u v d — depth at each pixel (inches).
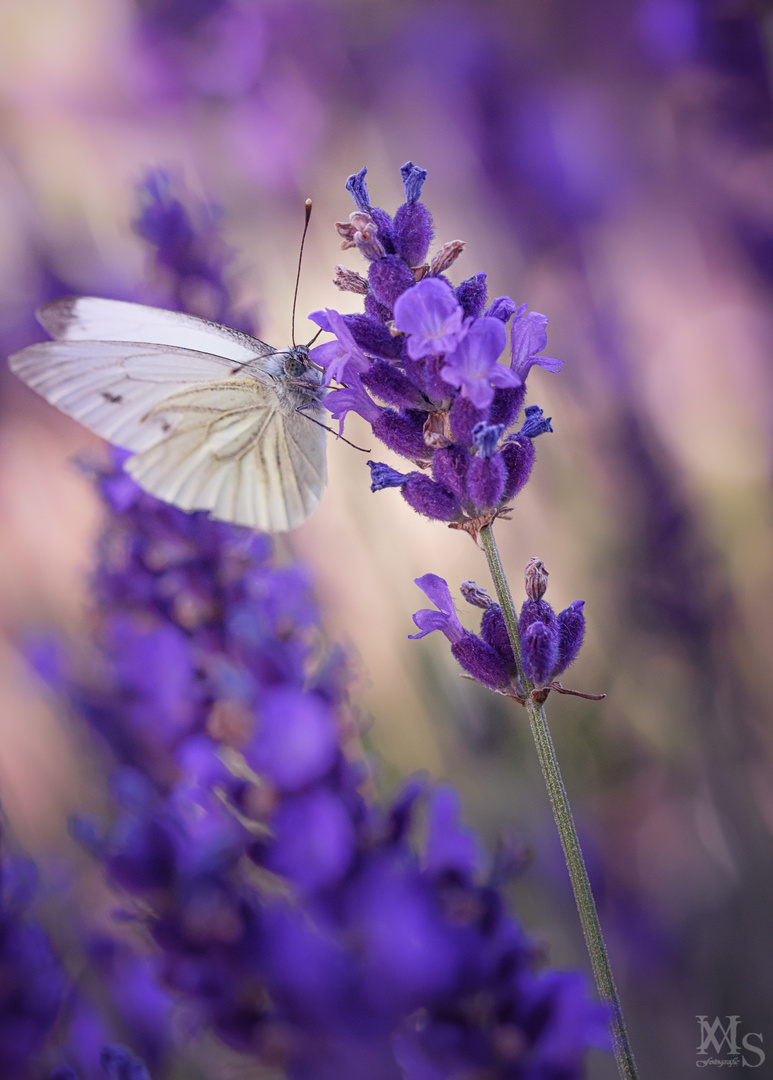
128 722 12.0
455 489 11.0
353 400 11.2
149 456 12.0
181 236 12.6
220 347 12.2
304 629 11.6
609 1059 12.5
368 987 10.5
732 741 13.3
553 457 13.9
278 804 10.7
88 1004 11.4
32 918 11.0
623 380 13.5
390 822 10.7
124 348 12.1
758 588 13.8
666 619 13.4
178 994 10.7
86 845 10.8
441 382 11.0
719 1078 12.6
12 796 12.8
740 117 13.9
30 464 14.1
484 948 10.6
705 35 13.7
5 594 13.9
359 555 13.8
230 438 12.2
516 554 14.0
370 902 10.6
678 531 13.3
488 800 13.2
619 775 13.5
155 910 10.7
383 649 13.7
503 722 13.3
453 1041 10.5
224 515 12.0
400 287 11.0
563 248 14.0
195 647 11.6
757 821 13.1
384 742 13.5
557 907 13.0
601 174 14.1
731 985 12.9
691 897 13.1
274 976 10.5
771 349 14.1
